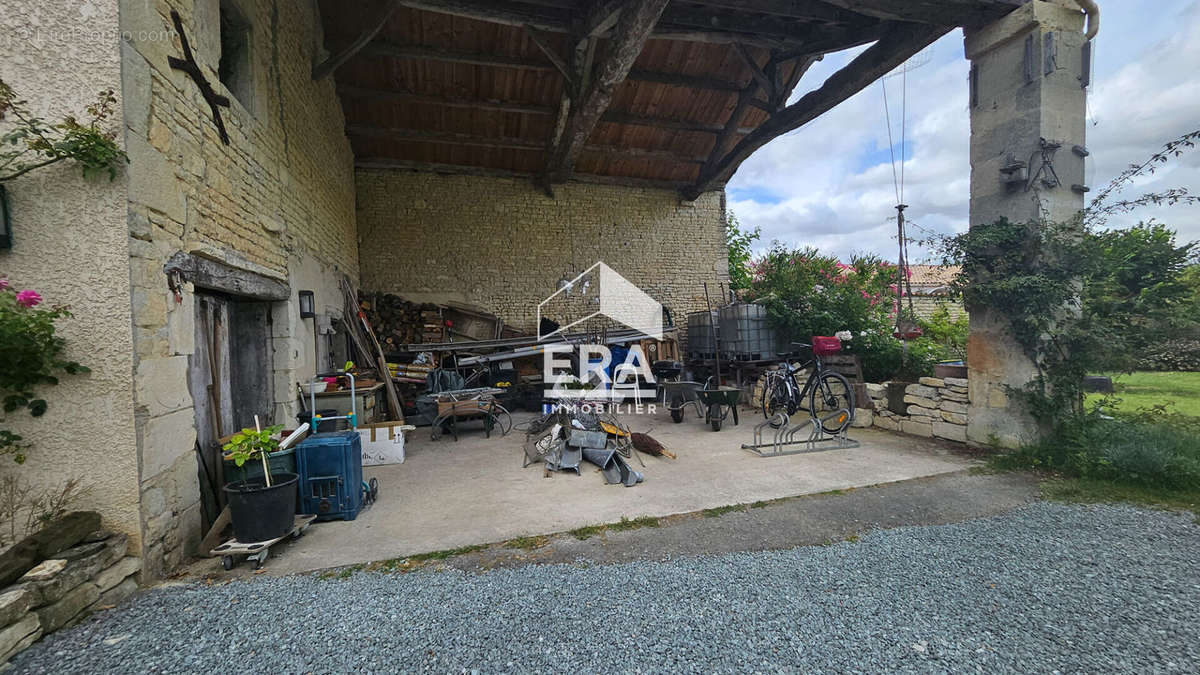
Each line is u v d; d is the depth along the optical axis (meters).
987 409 4.87
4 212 2.23
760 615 2.06
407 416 8.12
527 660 1.79
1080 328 4.24
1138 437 3.93
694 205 11.37
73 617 2.06
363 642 1.92
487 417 6.45
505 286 10.19
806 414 7.19
